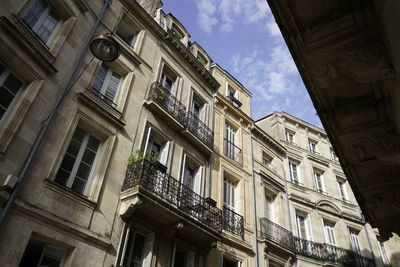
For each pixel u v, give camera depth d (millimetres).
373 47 4730
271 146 21688
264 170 19469
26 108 8578
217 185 15258
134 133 11891
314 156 24281
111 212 9797
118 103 11992
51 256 8219
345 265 18547
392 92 5000
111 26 13055
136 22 14672
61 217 8453
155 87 13586
